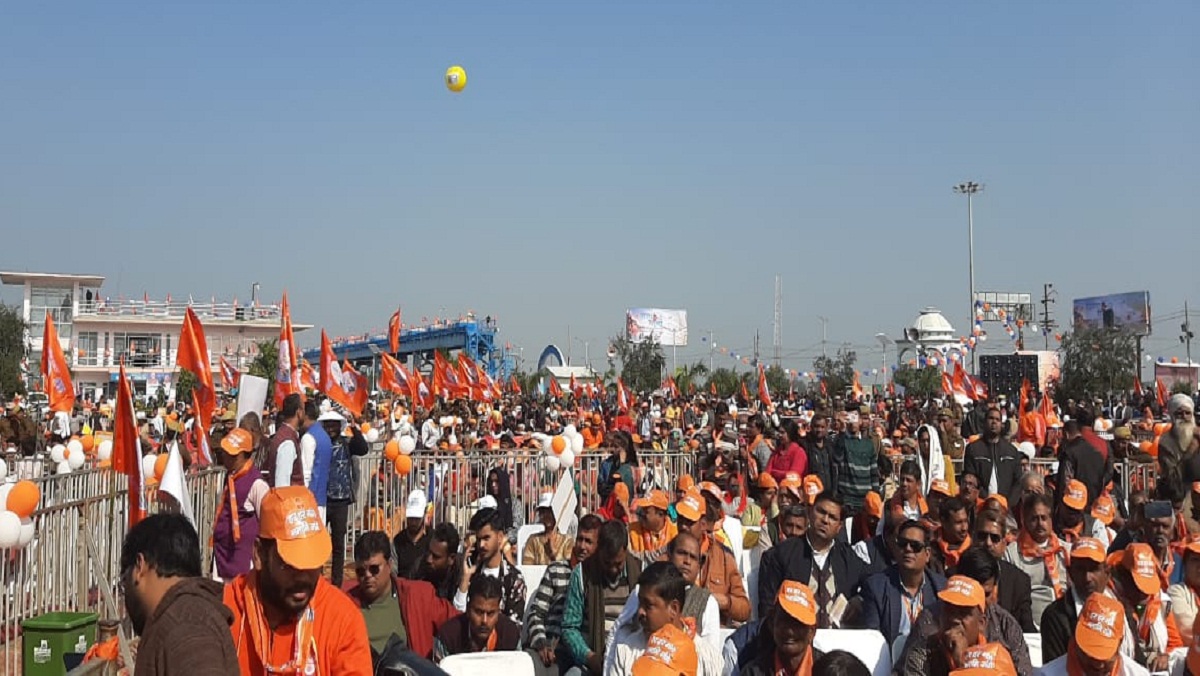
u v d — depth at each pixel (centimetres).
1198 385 6231
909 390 6156
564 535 1010
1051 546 861
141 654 338
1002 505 888
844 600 812
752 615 881
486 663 662
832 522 820
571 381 5281
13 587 867
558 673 698
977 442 1280
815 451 1450
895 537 754
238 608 392
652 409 3797
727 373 8256
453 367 3694
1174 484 1234
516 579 820
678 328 10862
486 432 2395
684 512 784
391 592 727
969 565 654
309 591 383
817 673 493
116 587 1033
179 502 764
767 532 1130
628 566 714
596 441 2188
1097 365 5184
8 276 5947
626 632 622
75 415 3184
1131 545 684
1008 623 638
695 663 473
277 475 1046
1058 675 575
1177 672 592
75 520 958
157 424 2375
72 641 723
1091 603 555
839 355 7356
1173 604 712
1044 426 2166
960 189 6238
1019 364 6016
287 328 1459
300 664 389
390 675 523
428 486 1581
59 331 6047
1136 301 7238
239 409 1161
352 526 1534
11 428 2109
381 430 2498
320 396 2392
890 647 705
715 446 1798
